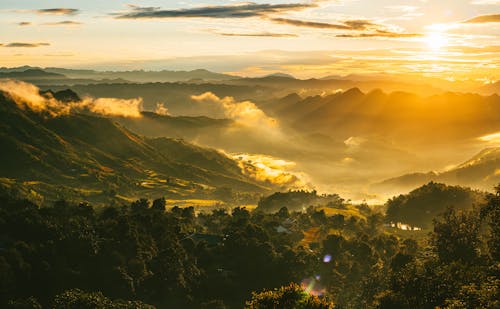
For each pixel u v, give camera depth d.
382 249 194.00
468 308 70.94
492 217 103.06
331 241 186.25
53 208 193.75
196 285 158.00
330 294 153.38
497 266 86.06
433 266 104.50
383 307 91.06
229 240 182.38
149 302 146.25
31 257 144.75
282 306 74.56
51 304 130.50
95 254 152.38
